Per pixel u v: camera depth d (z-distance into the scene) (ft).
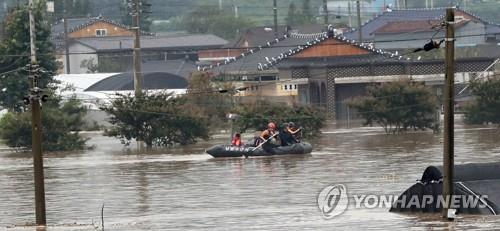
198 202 281.74
